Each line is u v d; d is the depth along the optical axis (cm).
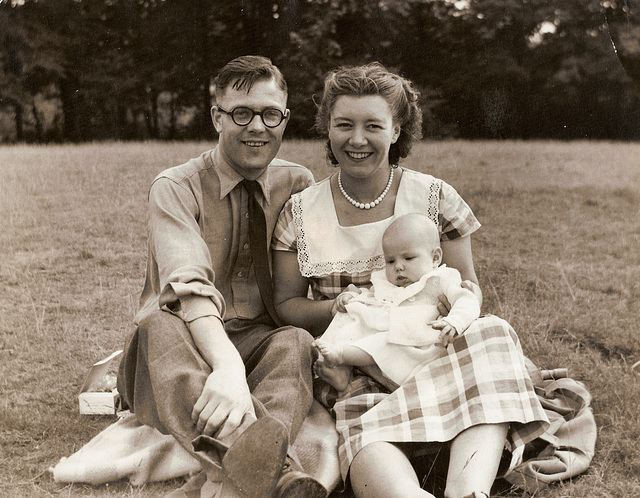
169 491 183
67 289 324
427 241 202
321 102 219
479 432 172
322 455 181
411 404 182
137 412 186
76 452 196
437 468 192
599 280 325
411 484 162
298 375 186
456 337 181
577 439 204
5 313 299
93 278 333
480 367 180
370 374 198
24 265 336
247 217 219
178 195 209
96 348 280
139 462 187
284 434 147
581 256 350
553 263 344
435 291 199
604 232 371
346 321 202
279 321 220
